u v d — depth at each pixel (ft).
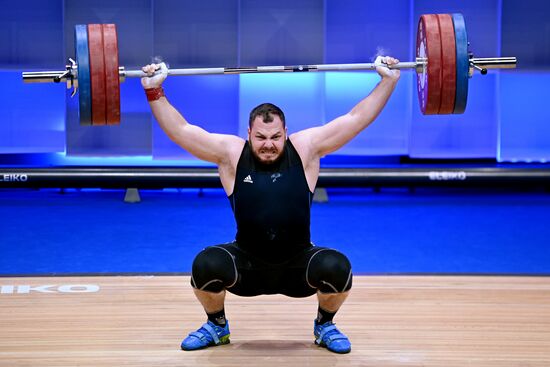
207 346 32.48
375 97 31.45
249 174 30.30
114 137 76.79
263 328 35.06
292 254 30.53
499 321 35.88
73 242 56.54
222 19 76.07
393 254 53.47
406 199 75.61
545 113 77.97
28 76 31.30
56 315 36.68
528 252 54.24
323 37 76.18
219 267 29.86
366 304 38.40
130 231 60.34
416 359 31.09
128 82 76.18
